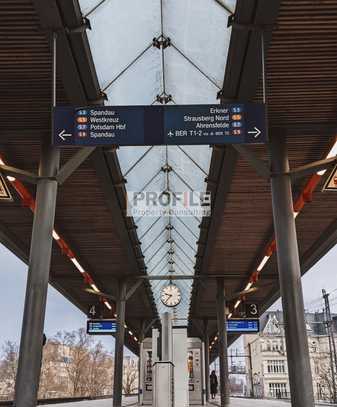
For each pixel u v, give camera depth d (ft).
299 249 74.79
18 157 45.65
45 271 35.50
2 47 31.30
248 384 363.35
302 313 36.29
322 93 36.24
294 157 46.19
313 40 30.66
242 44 29.66
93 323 97.91
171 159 51.85
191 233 69.82
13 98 36.63
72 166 38.37
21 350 33.58
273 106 37.86
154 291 107.45
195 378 86.69
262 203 56.29
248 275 87.81
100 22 30.76
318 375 305.12
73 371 288.30
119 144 29.12
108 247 71.36
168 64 37.91
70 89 33.32
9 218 59.93
